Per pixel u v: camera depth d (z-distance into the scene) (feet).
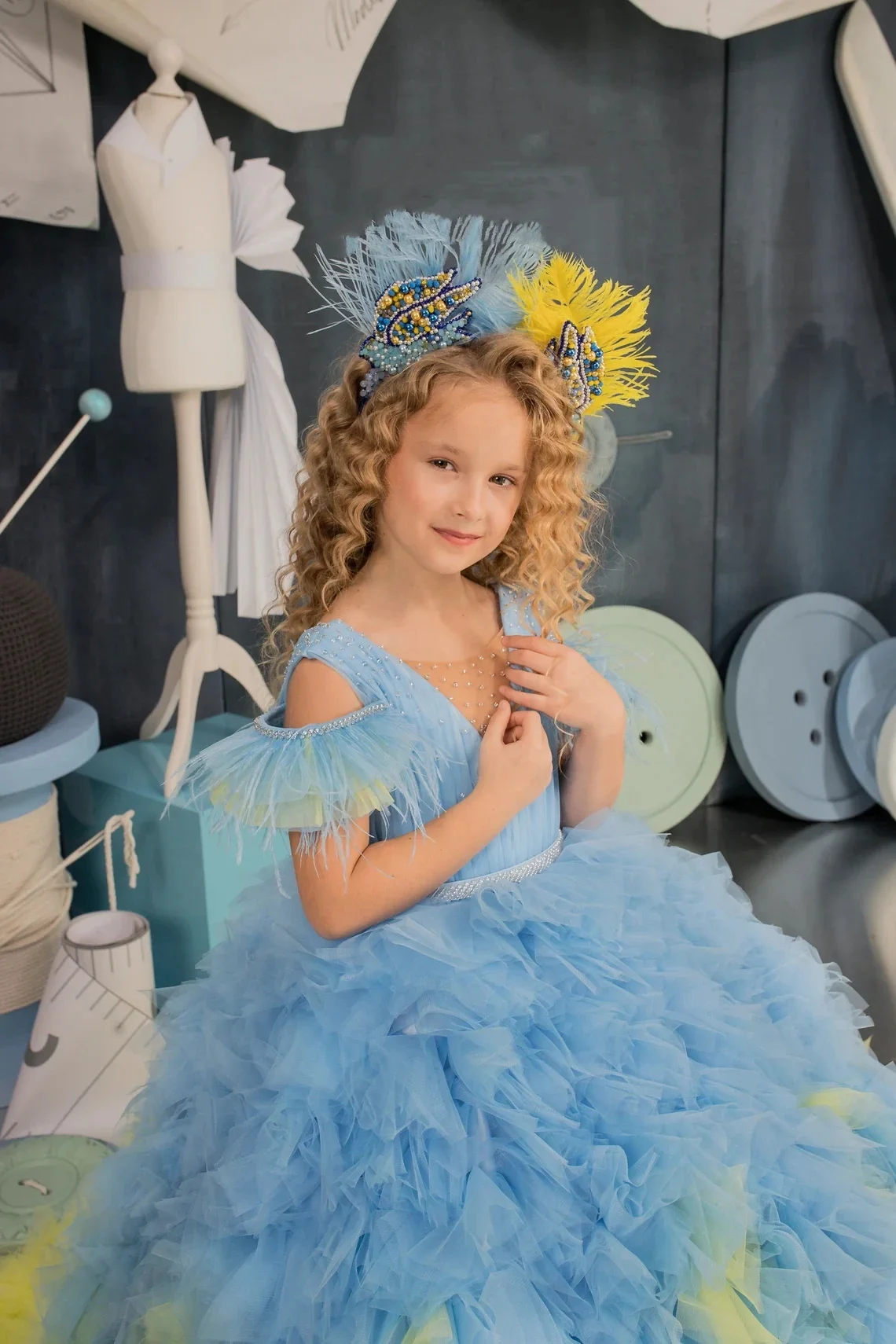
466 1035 3.07
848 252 8.48
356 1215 2.98
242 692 7.79
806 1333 2.93
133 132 5.70
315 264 7.14
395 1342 2.81
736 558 8.84
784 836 8.70
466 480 3.28
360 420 3.46
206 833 6.07
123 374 6.73
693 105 7.80
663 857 3.95
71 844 6.96
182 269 5.86
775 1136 3.16
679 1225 2.91
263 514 6.59
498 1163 3.04
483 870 3.45
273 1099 3.24
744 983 3.70
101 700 7.21
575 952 3.34
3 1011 5.97
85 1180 4.11
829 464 8.90
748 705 8.69
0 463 6.52
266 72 6.29
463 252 3.49
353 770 3.07
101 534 6.97
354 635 3.43
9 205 6.11
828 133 8.16
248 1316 3.01
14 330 6.41
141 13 5.81
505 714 3.42
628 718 4.13
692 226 8.02
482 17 7.16
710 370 8.34
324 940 3.37
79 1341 3.64
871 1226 3.11
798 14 7.21
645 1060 3.21
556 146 7.55
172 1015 3.95
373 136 7.08
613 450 7.94
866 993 6.48
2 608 5.56
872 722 8.84
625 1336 2.79
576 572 3.84
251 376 6.47
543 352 3.45
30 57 5.98
